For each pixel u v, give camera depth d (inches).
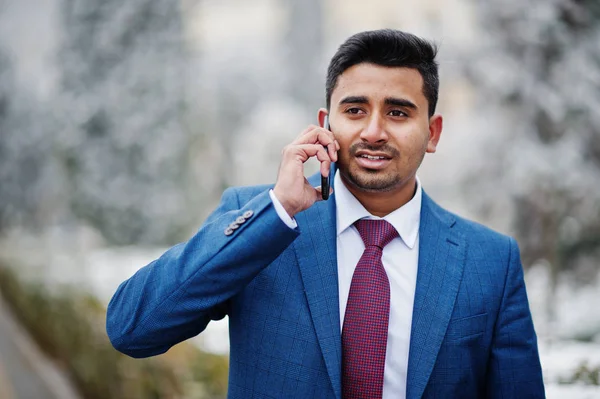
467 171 272.5
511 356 75.0
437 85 75.1
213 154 584.4
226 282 68.1
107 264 442.0
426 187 400.5
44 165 803.4
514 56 254.4
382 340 70.1
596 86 242.7
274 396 70.6
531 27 241.3
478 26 265.3
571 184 240.8
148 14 480.4
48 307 346.0
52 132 526.9
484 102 270.8
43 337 355.9
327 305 71.9
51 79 514.6
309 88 1203.9
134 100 480.7
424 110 73.0
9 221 830.5
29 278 434.0
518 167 247.3
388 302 71.3
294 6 1279.5
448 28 283.1
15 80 851.4
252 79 1197.1
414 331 71.8
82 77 478.9
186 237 508.4
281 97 1195.3
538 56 247.0
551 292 235.3
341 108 72.3
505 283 76.9
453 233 78.9
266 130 732.7
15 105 843.4
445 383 71.7
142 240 496.1
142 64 480.1
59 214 606.9
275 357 71.3
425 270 74.9
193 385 162.4
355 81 71.3
